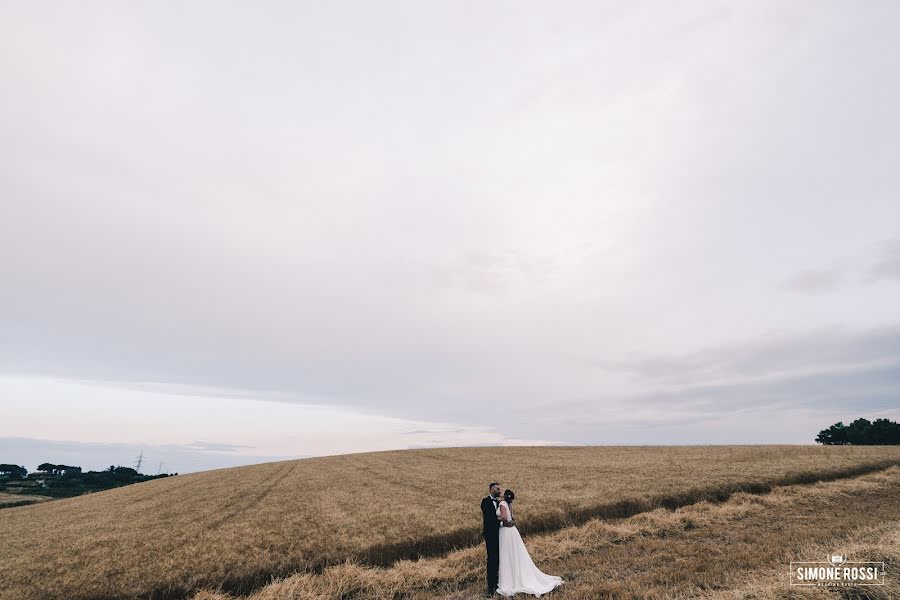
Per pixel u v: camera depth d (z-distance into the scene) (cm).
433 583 1077
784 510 1539
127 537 1791
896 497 1634
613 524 1466
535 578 956
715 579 865
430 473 3347
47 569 1360
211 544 1527
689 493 1797
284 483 3447
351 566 1183
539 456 4300
